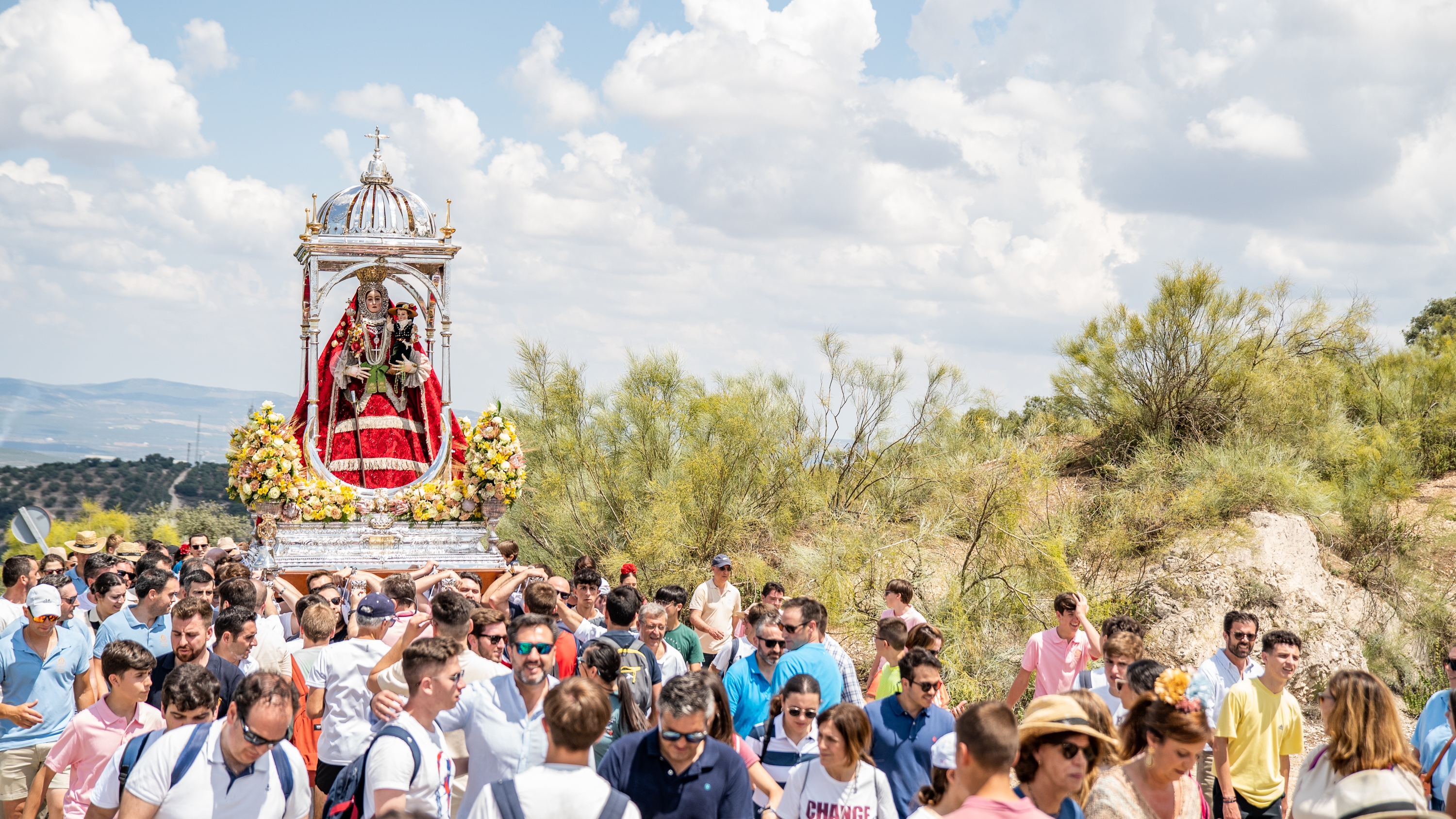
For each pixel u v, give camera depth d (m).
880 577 11.89
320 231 12.02
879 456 15.22
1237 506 13.17
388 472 12.45
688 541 14.03
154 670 5.98
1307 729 10.67
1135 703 4.20
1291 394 15.08
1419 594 12.35
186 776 4.25
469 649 5.86
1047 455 13.55
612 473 15.38
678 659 6.83
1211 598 11.62
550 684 5.04
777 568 13.83
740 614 9.87
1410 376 16.81
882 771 5.10
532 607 6.79
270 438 11.61
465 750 5.44
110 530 21.25
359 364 12.42
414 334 12.61
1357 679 4.38
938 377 15.82
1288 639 5.85
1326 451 14.45
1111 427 16.08
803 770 4.76
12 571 7.51
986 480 11.94
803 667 5.95
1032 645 7.14
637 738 4.55
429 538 11.95
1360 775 4.23
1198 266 15.55
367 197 12.20
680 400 16.36
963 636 10.91
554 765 3.88
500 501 12.25
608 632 6.56
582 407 15.93
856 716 4.62
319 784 5.84
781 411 16.09
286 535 11.60
